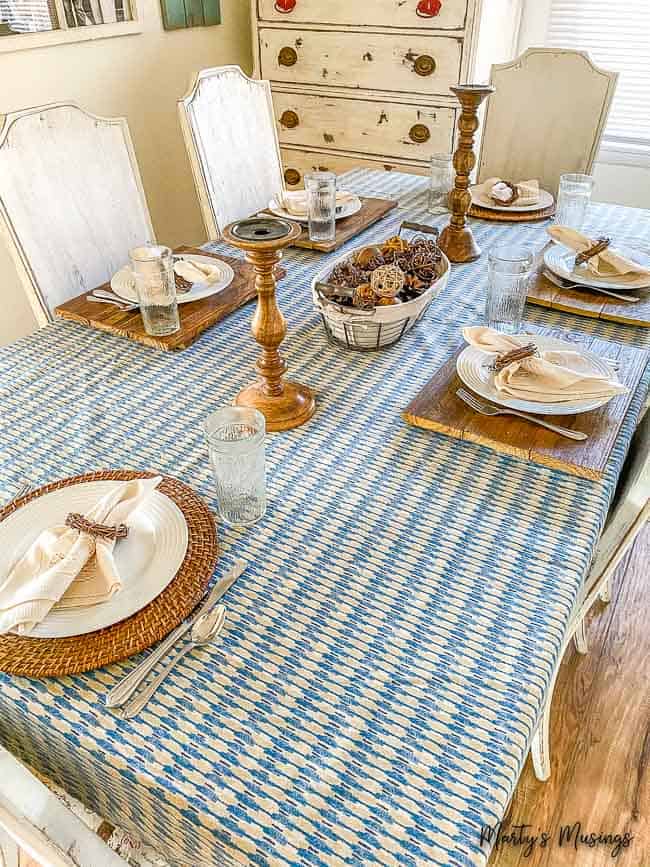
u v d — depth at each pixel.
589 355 1.13
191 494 0.89
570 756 1.42
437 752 0.62
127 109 2.49
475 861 0.55
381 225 1.78
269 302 1.00
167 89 2.64
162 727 0.64
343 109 2.71
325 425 1.06
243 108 2.02
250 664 0.70
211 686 0.68
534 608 0.76
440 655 0.71
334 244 1.61
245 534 0.86
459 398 1.07
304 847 0.56
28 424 1.06
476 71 2.48
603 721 1.49
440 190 1.86
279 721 0.65
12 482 0.94
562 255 1.52
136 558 0.79
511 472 0.96
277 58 2.74
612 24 2.78
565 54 2.06
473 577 0.80
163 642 0.72
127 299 1.36
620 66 2.84
